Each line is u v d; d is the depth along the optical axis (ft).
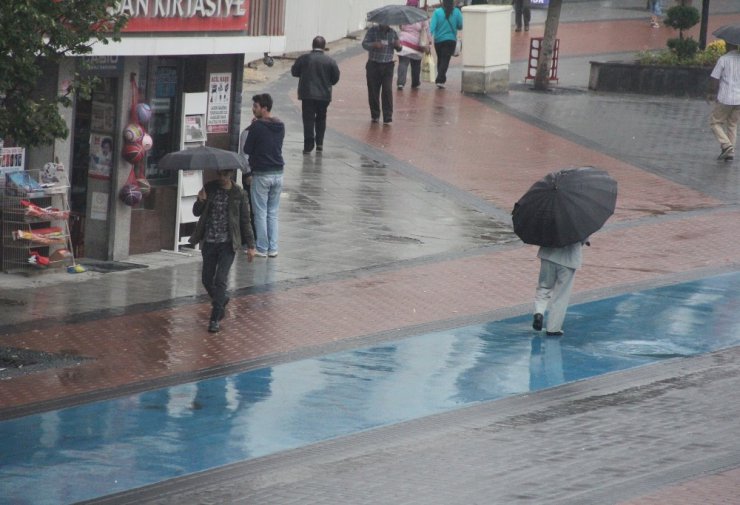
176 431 71.10
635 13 307.99
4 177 103.60
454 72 228.02
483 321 96.84
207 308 98.07
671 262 116.67
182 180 116.67
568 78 225.97
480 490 61.77
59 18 83.20
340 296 102.22
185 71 116.67
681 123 187.73
